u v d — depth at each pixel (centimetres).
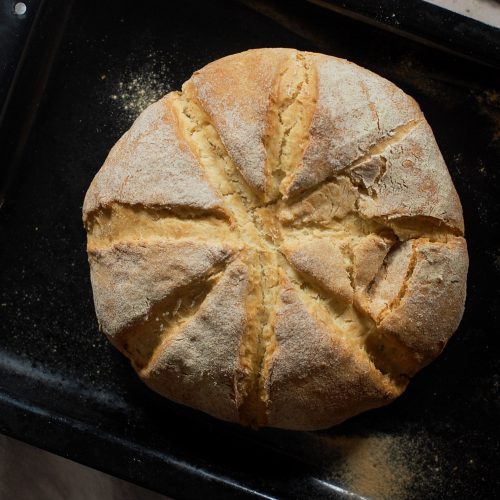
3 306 53
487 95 53
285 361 42
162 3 54
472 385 52
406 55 53
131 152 44
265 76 43
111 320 45
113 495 55
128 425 51
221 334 42
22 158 54
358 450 51
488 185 53
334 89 44
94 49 54
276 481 50
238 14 54
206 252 41
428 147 45
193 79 45
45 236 54
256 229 42
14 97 52
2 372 53
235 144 42
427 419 52
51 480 56
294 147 42
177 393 46
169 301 43
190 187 42
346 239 42
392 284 43
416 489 51
